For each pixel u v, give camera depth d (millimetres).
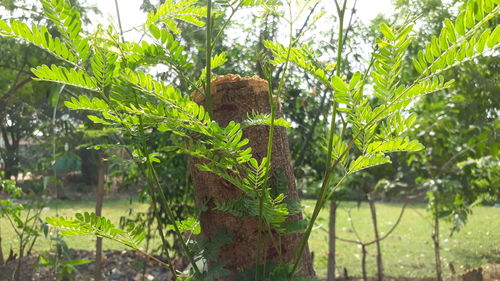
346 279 5805
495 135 4398
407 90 1295
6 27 1319
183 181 4230
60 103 3752
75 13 1392
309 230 1540
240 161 1437
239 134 1365
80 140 3916
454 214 4816
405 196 5262
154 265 5602
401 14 4137
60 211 8109
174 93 1320
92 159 3984
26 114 3934
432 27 4227
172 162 4242
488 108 4535
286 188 1743
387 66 1310
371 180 5223
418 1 4117
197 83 1744
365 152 1521
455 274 5719
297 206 1694
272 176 1766
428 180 4625
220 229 1777
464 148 4754
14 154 3900
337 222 11000
